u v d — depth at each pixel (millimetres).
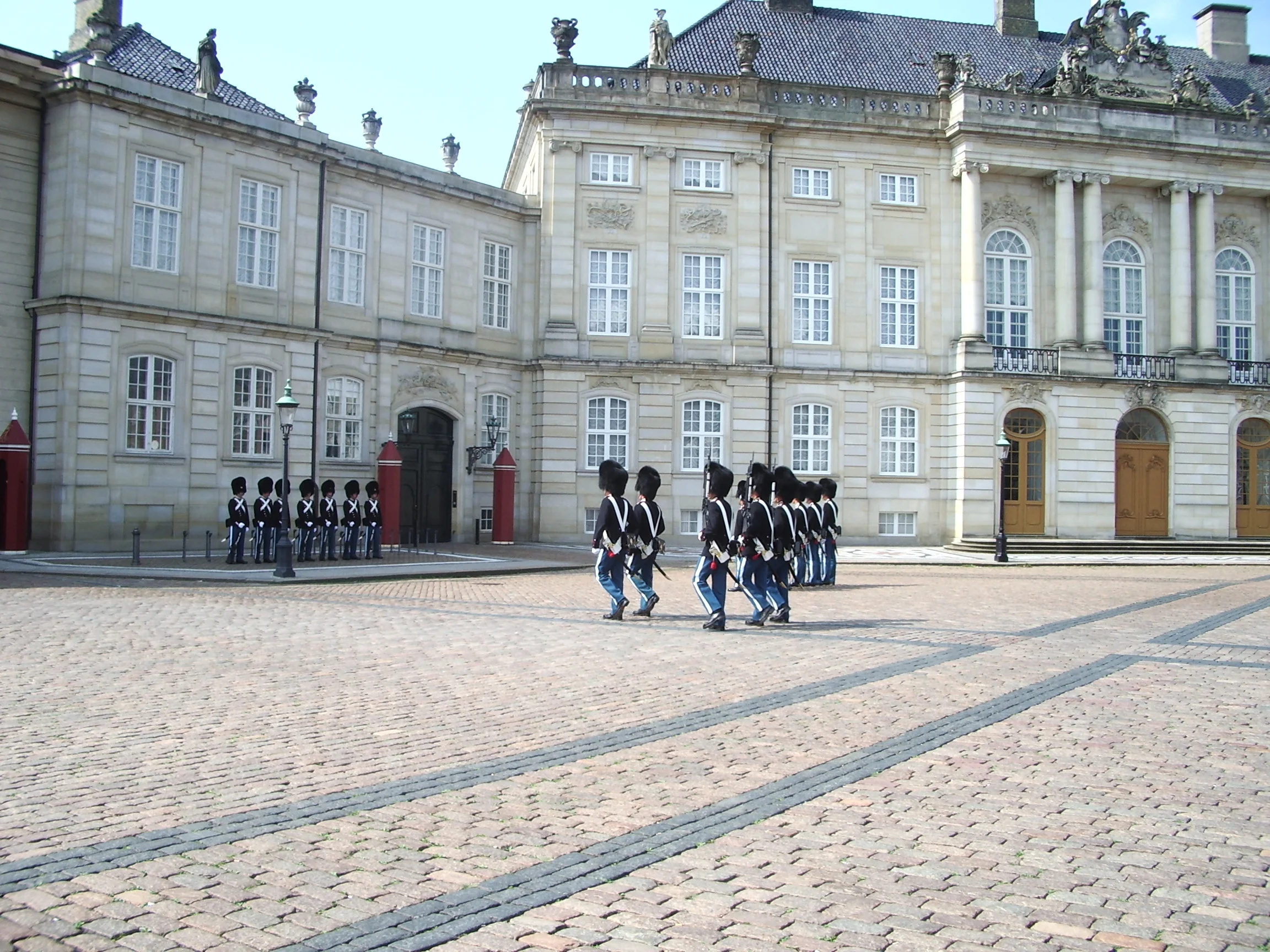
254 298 30891
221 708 9688
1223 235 43875
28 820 6500
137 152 28328
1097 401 40625
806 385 39844
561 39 38375
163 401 28719
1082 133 40531
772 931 5020
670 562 32031
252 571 24016
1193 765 8102
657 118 38594
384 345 34031
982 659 13062
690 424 38906
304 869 5727
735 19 44094
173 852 5957
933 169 40938
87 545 27000
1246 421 42844
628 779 7539
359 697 10273
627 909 5254
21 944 4762
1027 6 47250
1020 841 6352
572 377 38062
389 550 31828
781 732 9031
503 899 5344
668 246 38781
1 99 27031
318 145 32188
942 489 40688
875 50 44500
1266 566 33531
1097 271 41219
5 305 27188
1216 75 47906
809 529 23828
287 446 23406
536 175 39656
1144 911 5324
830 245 40250
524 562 28266
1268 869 5930
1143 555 37906
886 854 6105
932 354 40781
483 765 7867
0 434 26625
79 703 9820
